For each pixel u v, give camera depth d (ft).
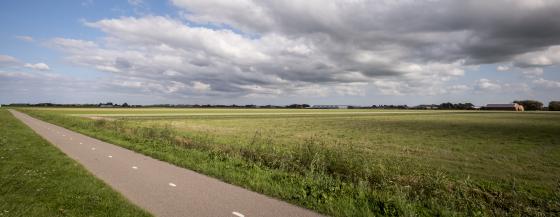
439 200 29.71
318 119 214.90
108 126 103.35
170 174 35.35
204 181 32.45
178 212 23.49
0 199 24.72
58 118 153.99
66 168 36.06
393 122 180.96
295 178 33.78
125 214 22.44
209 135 89.71
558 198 31.58
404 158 55.11
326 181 32.50
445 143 79.56
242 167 39.50
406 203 26.89
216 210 24.12
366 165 37.73
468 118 238.07
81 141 65.00
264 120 196.54
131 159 44.37
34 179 30.71
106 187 28.84
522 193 34.06
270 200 26.86
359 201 27.02
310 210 24.90
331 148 45.42
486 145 75.77
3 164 37.24
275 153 47.09
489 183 38.17
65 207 23.49
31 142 59.26
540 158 57.67
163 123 144.66
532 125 156.46
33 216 21.68
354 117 251.19
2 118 155.63
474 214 26.40
